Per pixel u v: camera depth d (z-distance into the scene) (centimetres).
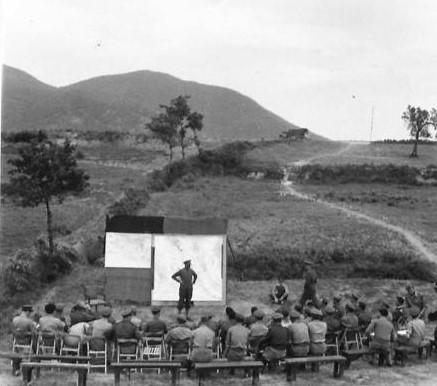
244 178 8869
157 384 1428
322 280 3284
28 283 2597
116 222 2600
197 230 2628
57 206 4825
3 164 6319
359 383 1486
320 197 7162
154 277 2592
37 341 1549
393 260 3612
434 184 8738
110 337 1524
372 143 13875
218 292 2617
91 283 2825
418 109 11862
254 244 3756
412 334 1694
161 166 8800
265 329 1619
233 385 1442
